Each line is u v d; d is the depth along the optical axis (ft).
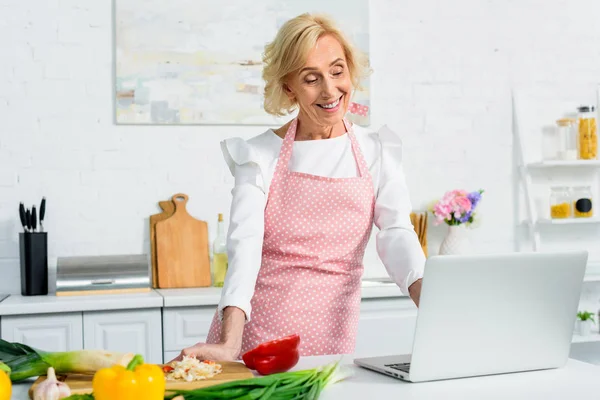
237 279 6.30
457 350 5.08
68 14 12.20
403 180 7.07
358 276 7.09
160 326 11.04
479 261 4.95
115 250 12.35
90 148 12.28
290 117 12.99
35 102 12.10
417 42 13.53
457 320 5.02
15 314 10.61
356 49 6.90
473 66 13.78
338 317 6.92
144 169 12.47
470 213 12.92
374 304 11.72
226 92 12.67
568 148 13.96
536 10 14.03
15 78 12.03
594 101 14.26
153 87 12.43
